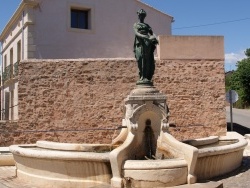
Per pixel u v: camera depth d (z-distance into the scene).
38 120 15.36
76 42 20.03
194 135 15.66
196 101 15.78
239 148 9.80
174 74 15.83
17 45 21.28
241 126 22.64
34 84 15.44
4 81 23.33
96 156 7.77
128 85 15.51
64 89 15.45
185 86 15.83
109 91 15.52
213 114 15.77
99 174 7.90
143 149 8.98
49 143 10.19
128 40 21.56
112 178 7.72
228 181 8.62
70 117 15.41
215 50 15.98
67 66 15.52
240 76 40.34
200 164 8.40
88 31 20.41
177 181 7.72
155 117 9.15
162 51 15.87
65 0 19.83
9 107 21.36
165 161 7.82
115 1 21.31
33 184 8.50
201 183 7.86
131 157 8.50
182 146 8.24
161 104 9.16
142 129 9.04
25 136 15.29
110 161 7.71
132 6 21.78
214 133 15.70
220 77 15.90
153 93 9.19
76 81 15.48
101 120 15.45
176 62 15.88
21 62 15.41
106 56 20.88
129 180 7.59
